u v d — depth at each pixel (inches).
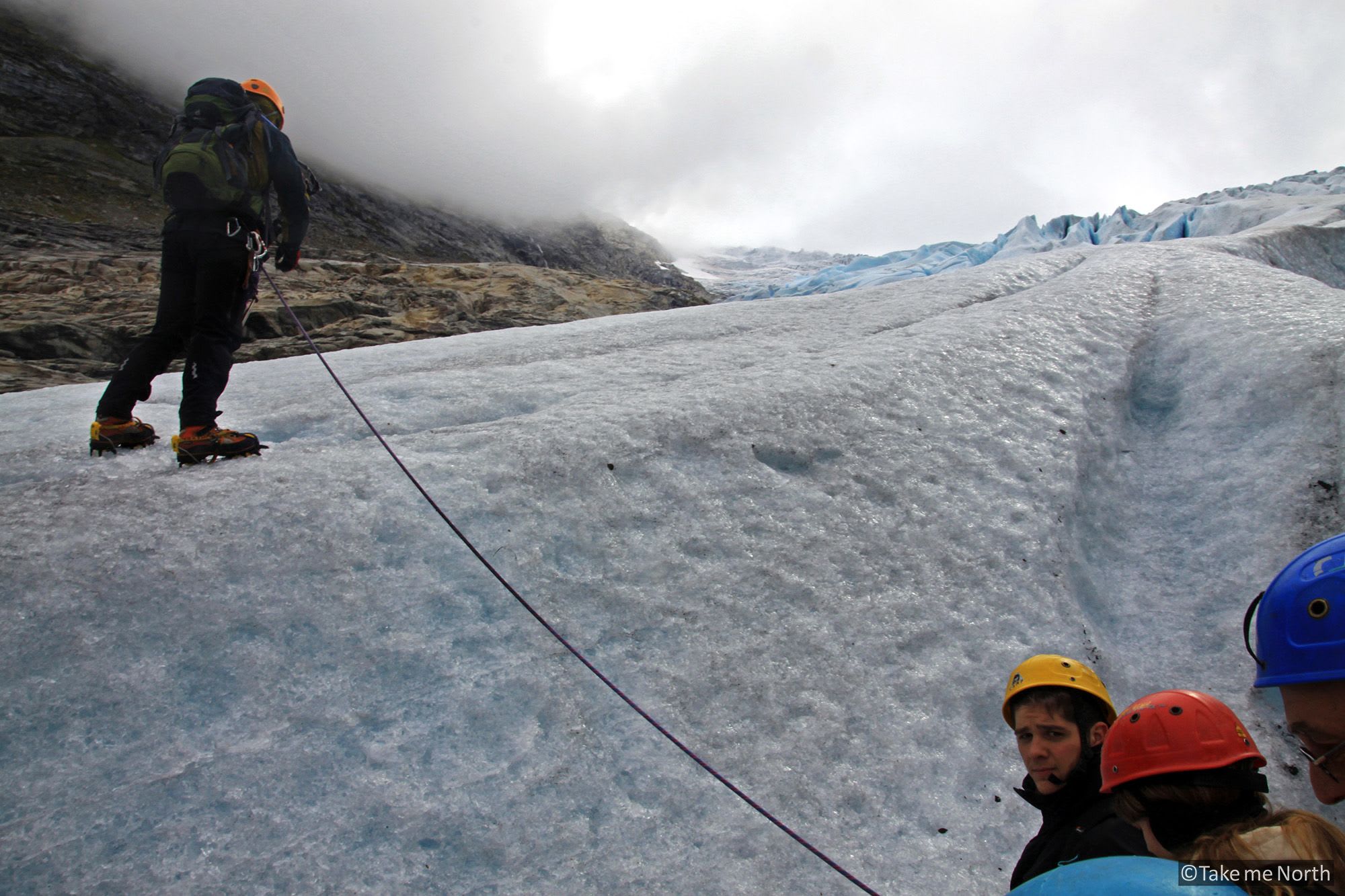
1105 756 58.7
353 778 101.5
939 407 204.5
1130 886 37.2
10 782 96.5
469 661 119.0
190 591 122.4
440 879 92.8
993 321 261.3
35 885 86.7
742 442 178.5
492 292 1531.7
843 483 172.2
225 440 157.9
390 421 194.2
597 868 96.2
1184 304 275.0
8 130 2354.8
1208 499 186.5
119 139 2603.3
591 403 199.6
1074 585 161.6
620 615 132.2
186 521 135.0
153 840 92.1
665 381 227.6
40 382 643.5
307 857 92.7
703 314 363.6
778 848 101.8
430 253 3432.6
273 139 159.8
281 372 269.1
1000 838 109.0
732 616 135.9
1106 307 280.2
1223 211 1060.5
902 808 110.8
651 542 148.4
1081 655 142.9
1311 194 1240.8
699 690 121.6
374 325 1118.4
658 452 170.6
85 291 1182.9
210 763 100.9
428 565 134.0
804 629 135.6
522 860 95.8
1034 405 211.9
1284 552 163.0
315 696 111.0
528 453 163.8
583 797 103.6
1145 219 1411.2
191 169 151.3
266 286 1274.6
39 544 126.9
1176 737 54.2
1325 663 46.2
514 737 109.4
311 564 130.0
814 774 112.7
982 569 155.3
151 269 1323.8
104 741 102.3
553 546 143.4
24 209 1877.5
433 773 103.3
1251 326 240.2
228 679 111.7
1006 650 138.6
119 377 161.8
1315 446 184.4
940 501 171.2
